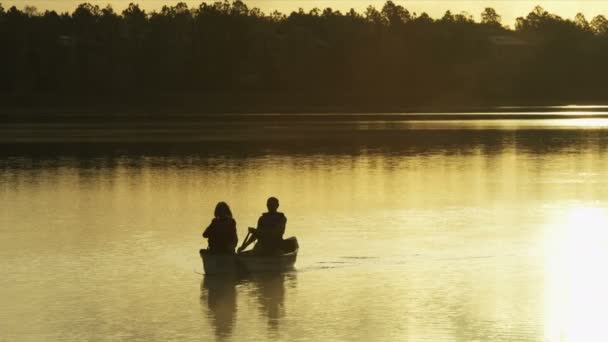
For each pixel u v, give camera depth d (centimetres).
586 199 4706
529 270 2967
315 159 7300
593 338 2236
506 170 6247
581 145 8575
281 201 4725
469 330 2306
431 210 4375
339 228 3853
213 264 2941
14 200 4828
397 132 11262
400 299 2609
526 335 2262
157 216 4250
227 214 3008
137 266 3111
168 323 2402
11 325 2392
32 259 3238
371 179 5750
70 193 5119
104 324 2397
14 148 8669
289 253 3031
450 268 3016
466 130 11500
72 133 11431
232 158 7438
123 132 11681
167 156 7675
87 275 2970
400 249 3362
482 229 3797
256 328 2348
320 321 2402
